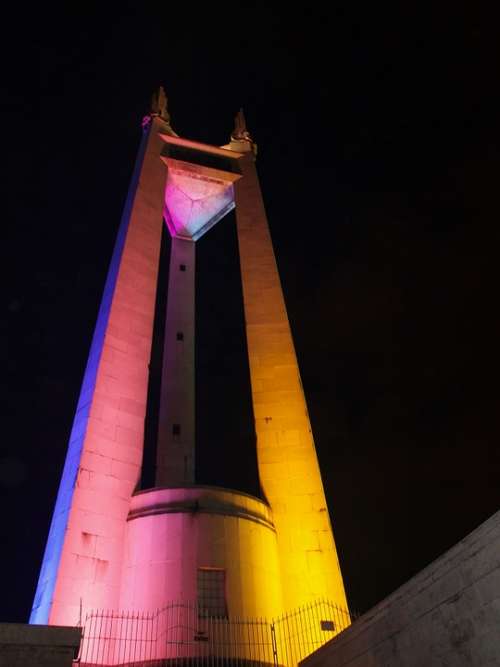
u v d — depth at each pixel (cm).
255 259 3303
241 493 2323
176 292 3775
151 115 3834
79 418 2473
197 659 1850
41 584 2158
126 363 2603
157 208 3300
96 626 1944
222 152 3897
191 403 3356
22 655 1276
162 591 1998
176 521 2156
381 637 1231
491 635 884
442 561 1021
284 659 2008
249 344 2939
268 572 2189
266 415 2700
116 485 2288
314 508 2461
